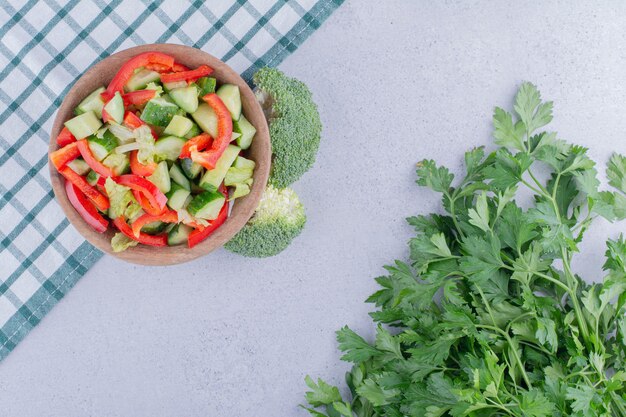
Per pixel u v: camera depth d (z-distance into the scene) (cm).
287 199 157
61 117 135
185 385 171
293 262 172
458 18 172
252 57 165
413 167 173
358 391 156
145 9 164
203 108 136
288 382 172
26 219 164
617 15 174
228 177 139
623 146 175
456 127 173
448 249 157
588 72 174
